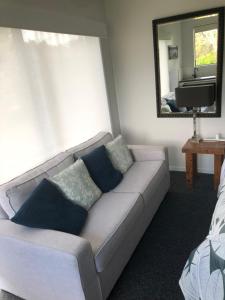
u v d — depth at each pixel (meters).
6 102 2.12
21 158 2.29
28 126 2.35
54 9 2.51
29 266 1.60
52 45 2.58
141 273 1.96
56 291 1.58
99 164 2.42
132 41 3.31
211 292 1.00
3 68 2.09
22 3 2.14
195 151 2.94
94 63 3.25
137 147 3.03
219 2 2.78
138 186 2.36
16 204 1.79
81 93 3.07
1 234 1.64
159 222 2.54
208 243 1.11
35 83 2.40
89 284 1.51
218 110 3.11
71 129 2.95
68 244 1.47
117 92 3.63
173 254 2.11
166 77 3.25
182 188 3.15
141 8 3.14
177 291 1.77
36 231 1.63
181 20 2.97
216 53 2.92
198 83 3.10
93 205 2.14
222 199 1.59
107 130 3.54
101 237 1.70
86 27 2.87
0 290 1.93
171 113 3.39
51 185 1.90
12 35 2.14
